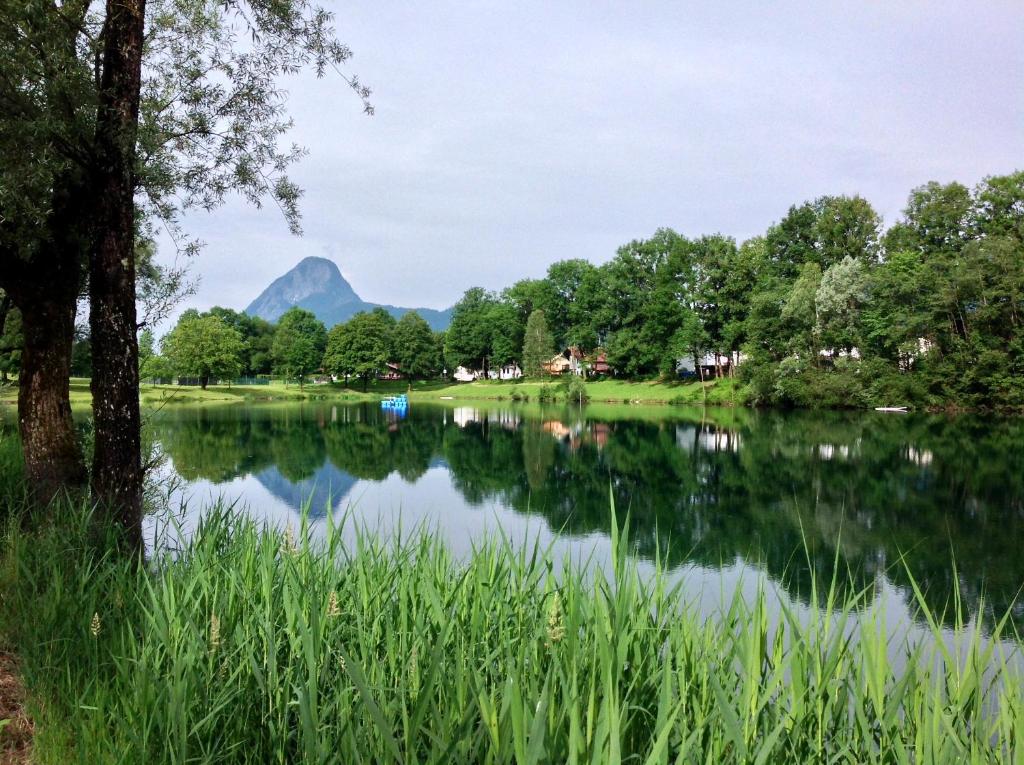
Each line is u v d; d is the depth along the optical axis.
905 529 15.52
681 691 2.66
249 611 3.76
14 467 8.42
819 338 51.25
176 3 8.29
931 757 2.39
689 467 25.44
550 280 85.12
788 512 17.34
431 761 2.25
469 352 93.75
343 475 22.33
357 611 3.57
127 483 6.63
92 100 6.54
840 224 59.62
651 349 66.44
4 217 6.73
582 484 21.67
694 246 65.88
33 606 4.32
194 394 70.12
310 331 106.69
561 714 2.24
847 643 3.02
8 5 6.36
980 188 55.56
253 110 8.34
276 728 3.08
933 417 43.88
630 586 3.01
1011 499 18.81
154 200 8.57
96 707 3.15
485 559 4.06
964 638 7.77
